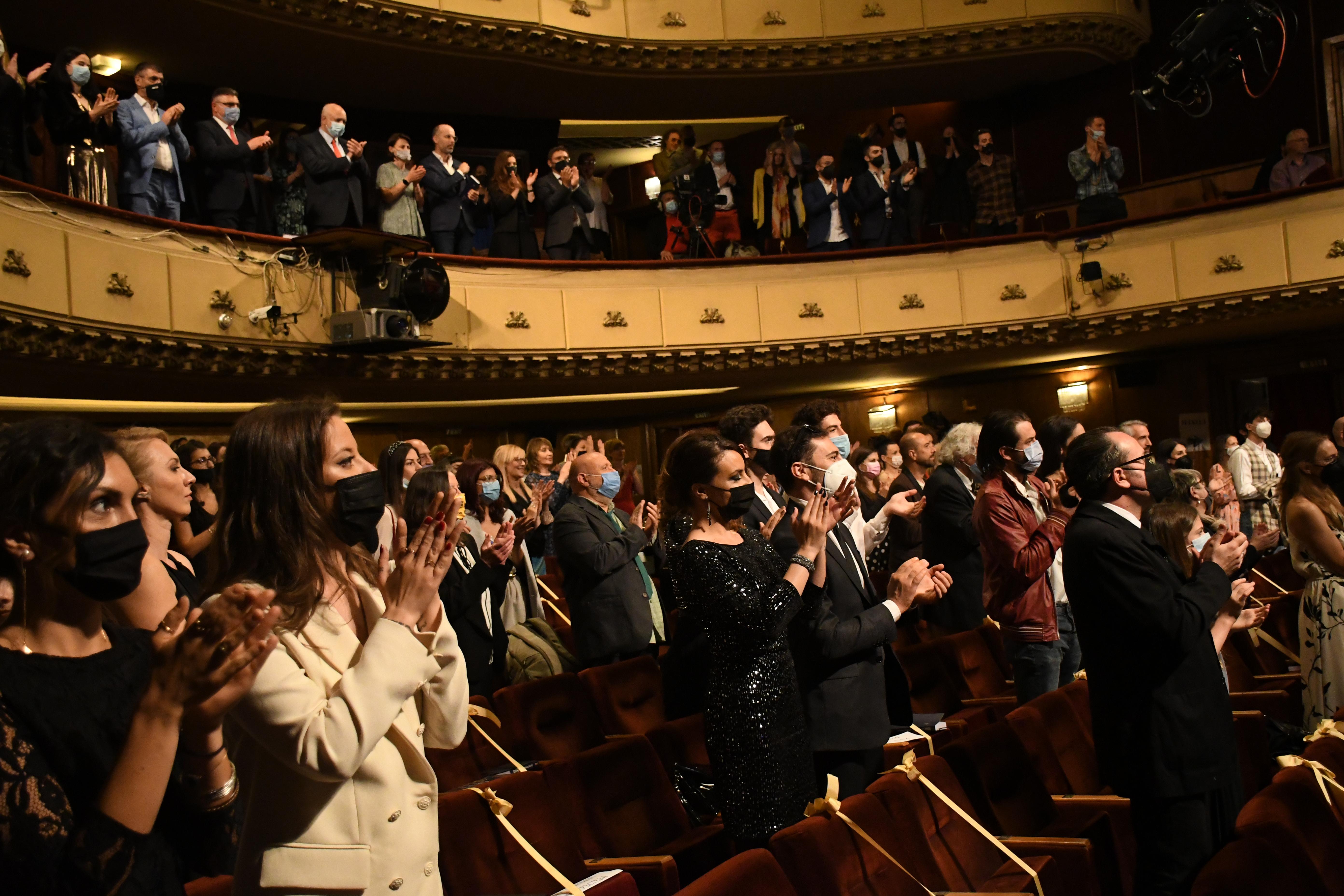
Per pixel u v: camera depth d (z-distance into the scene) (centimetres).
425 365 879
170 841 147
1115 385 1149
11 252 570
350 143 798
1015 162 1173
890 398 1239
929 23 1138
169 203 719
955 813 275
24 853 124
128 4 839
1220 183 1141
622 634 428
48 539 132
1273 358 1081
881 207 1037
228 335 727
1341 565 371
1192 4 1163
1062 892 260
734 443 276
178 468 249
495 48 1010
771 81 1166
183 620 134
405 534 159
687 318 992
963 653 449
